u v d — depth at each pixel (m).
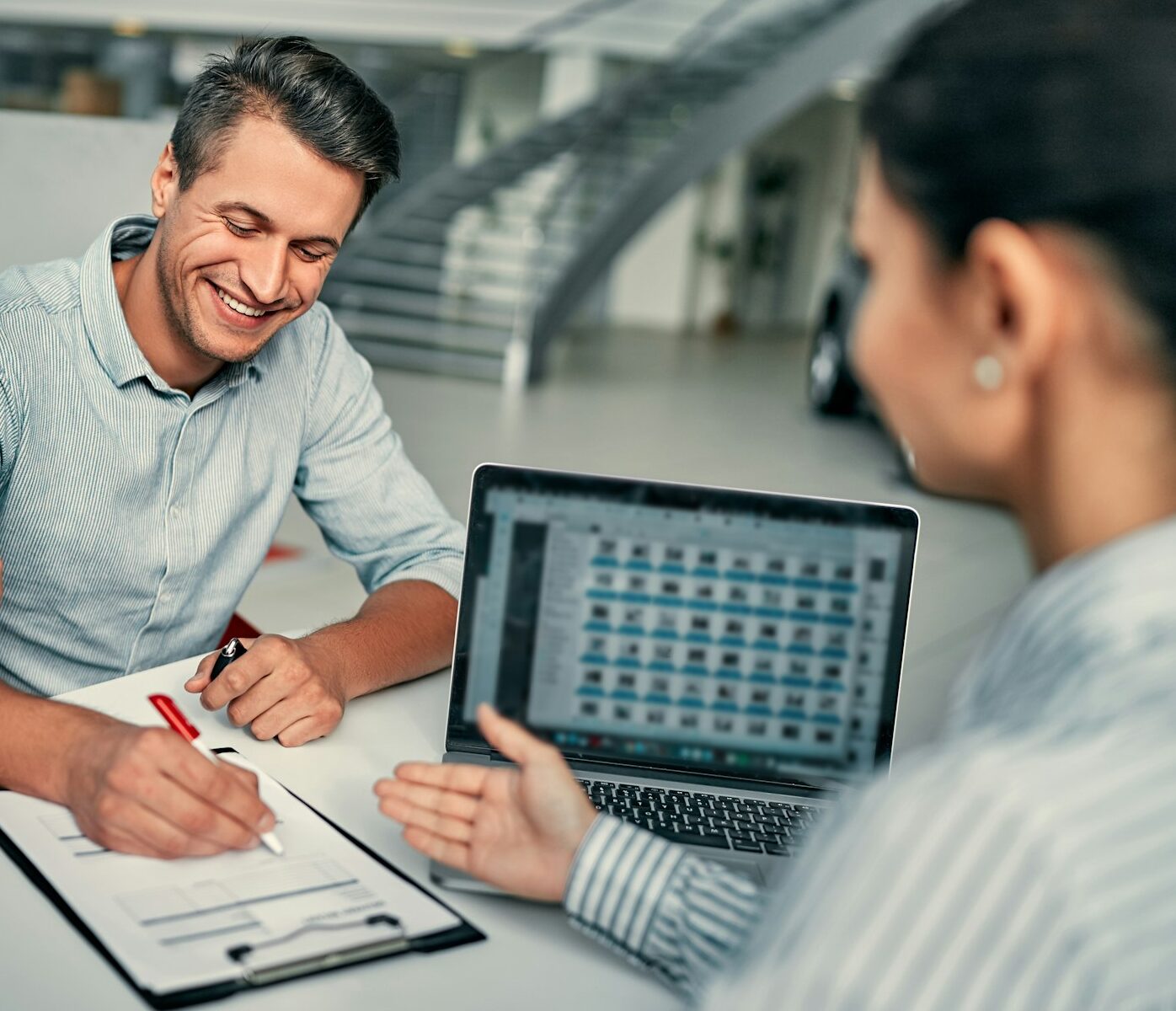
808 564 1.03
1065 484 0.43
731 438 6.51
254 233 1.28
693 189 13.58
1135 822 0.38
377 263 8.96
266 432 1.50
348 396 1.59
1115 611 0.41
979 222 0.41
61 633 1.44
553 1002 0.77
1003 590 3.84
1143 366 0.40
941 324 0.44
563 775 0.84
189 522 1.44
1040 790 0.39
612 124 9.52
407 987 0.77
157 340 1.37
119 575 1.42
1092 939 0.38
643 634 1.04
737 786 1.03
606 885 0.79
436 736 1.19
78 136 2.73
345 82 1.26
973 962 0.38
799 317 16.09
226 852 0.89
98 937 0.77
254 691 1.13
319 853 0.91
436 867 0.89
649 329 13.24
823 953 0.40
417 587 1.44
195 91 1.29
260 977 0.75
